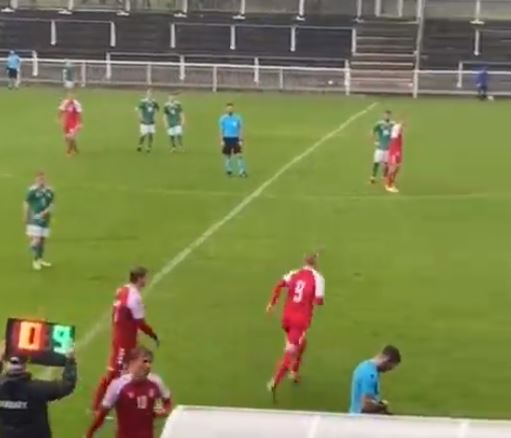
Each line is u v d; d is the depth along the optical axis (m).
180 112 56.03
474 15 87.06
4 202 43.69
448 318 30.59
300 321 25.09
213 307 31.22
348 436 13.58
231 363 27.20
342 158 54.12
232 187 47.00
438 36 86.00
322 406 24.80
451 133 62.81
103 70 81.19
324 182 48.34
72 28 87.31
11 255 36.19
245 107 72.81
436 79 80.12
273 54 86.44
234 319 30.27
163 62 83.69
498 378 26.36
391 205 44.22
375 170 47.97
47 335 16.95
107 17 87.50
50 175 49.00
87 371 26.38
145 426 19.16
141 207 43.06
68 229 39.59
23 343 16.95
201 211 42.56
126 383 19.02
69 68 80.81
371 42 85.69
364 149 56.66
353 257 36.53
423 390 25.61
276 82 80.94
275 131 62.47
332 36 86.56
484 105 75.88
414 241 38.69
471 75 79.69
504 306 31.69
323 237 38.97
